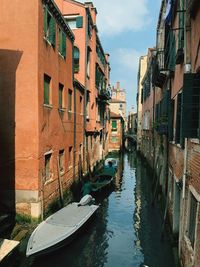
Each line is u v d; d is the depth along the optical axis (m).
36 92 9.65
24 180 9.70
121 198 16.52
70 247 9.08
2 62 9.79
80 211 10.81
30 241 7.96
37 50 9.62
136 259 8.83
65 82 13.56
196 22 6.24
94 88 21.64
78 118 16.88
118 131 41.81
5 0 9.72
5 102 9.79
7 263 7.14
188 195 6.62
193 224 6.09
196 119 5.97
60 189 12.08
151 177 21.61
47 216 10.57
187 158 6.93
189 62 6.96
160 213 13.51
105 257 8.91
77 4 18.55
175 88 10.16
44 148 10.37
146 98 28.45
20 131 9.73
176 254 8.41
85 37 18.61
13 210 9.77
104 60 29.06
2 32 9.77
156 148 18.91
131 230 11.31
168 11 10.84
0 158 9.80
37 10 9.59
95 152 24.14
